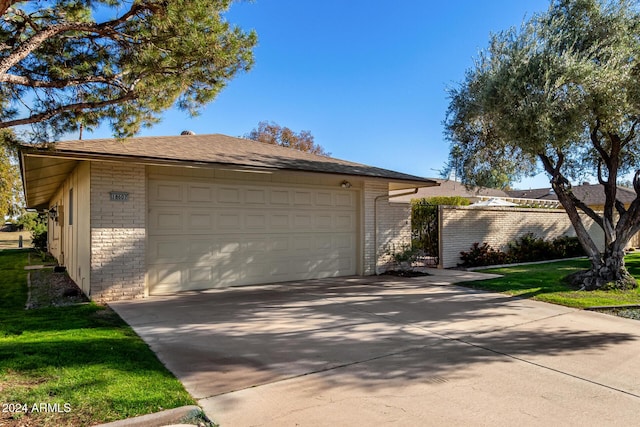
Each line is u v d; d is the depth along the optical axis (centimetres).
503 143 1000
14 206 2627
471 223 1398
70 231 1137
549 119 767
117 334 526
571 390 379
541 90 780
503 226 1505
